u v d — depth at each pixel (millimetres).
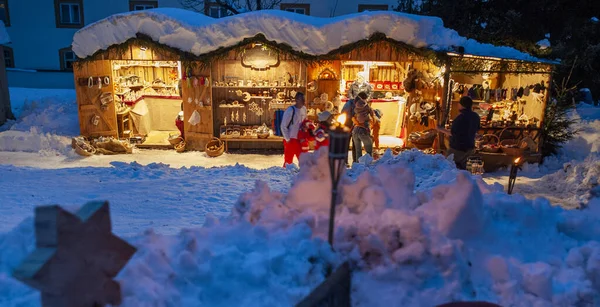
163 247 2361
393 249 2502
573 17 16578
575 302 2346
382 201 2857
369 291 2348
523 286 2428
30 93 18094
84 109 11758
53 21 22531
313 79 11250
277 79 11617
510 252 2697
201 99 11531
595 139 11531
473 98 10625
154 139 12820
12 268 2268
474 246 2674
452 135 7855
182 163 10555
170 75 13992
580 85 17984
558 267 2619
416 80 11195
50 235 1632
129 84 13445
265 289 2203
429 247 2467
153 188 6445
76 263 1676
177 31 10781
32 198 5621
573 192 7621
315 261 2387
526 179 9133
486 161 9883
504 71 9773
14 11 22359
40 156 10969
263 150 12062
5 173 7246
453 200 2729
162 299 1943
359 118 9328
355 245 2539
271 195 3219
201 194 6133
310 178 3080
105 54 11266
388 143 11625
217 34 10672
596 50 15859
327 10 20859
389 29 10180
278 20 10422
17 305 1980
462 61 9906
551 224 2988
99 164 10289
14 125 12891
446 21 17609
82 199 5699
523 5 17125
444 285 2387
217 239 2596
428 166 6527
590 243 2742
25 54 22812
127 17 10828
